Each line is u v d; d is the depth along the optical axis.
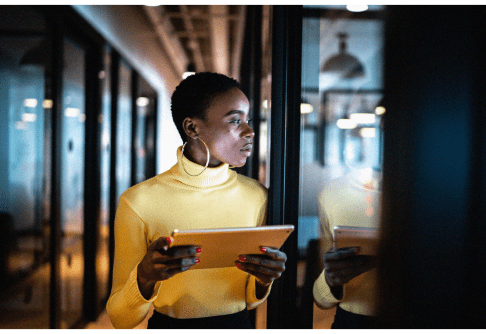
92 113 3.36
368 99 1.16
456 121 1.07
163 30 5.36
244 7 3.14
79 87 3.12
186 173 1.06
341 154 1.19
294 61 1.21
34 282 2.32
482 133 1.04
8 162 2.05
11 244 2.08
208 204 1.06
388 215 1.14
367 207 1.16
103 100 3.64
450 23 1.07
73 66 2.96
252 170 2.26
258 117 2.26
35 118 2.31
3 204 2.02
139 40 5.03
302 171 1.21
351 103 1.18
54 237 2.52
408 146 1.12
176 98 1.07
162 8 4.58
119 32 3.95
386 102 1.14
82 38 3.10
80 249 3.20
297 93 1.21
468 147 1.06
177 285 1.02
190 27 5.40
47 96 2.44
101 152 3.52
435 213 1.09
